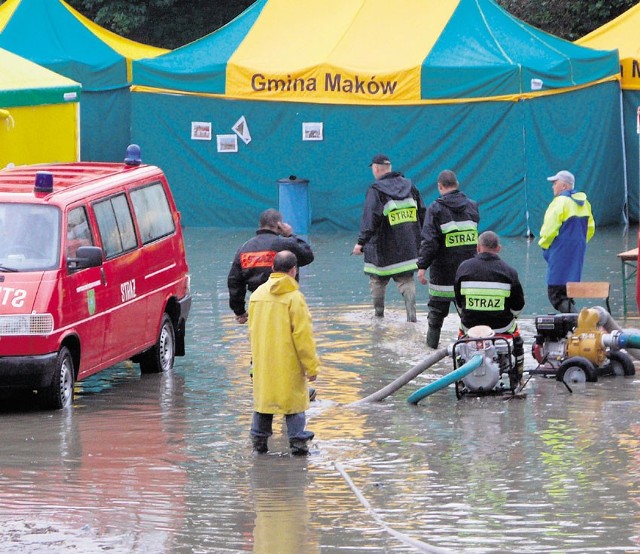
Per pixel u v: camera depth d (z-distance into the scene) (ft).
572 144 197.47
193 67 207.62
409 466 70.08
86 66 229.86
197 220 211.61
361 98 198.29
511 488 64.49
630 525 57.26
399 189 123.24
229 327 122.72
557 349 96.53
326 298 139.23
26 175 100.73
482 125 192.75
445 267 108.27
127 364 108.17
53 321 85.76
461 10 203.41
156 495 64.69
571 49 204.64
